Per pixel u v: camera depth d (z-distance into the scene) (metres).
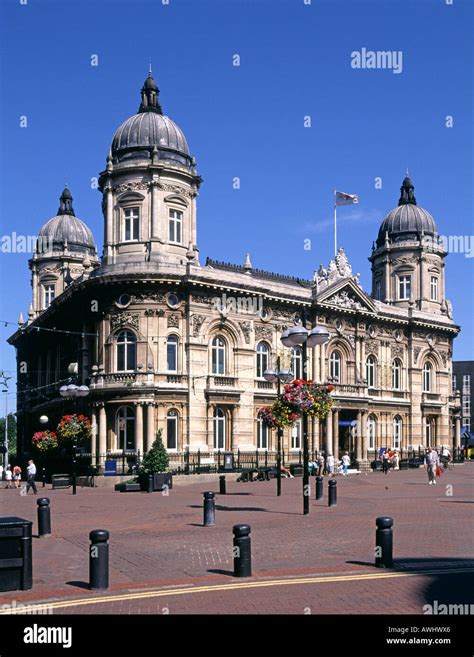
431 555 17.14
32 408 71.00
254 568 15.67
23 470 72.75
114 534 21.64
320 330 28.16
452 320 75.31
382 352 67.38
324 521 24.33
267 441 56.22
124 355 49.75
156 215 51.03
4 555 13.59
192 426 50.09
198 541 20.00
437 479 49.69
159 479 41.56
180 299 50.78
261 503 31.38
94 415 49.69
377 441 65.94
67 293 56.38
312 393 28.06
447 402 73.81
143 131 52.88
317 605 12.33
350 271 63.69
